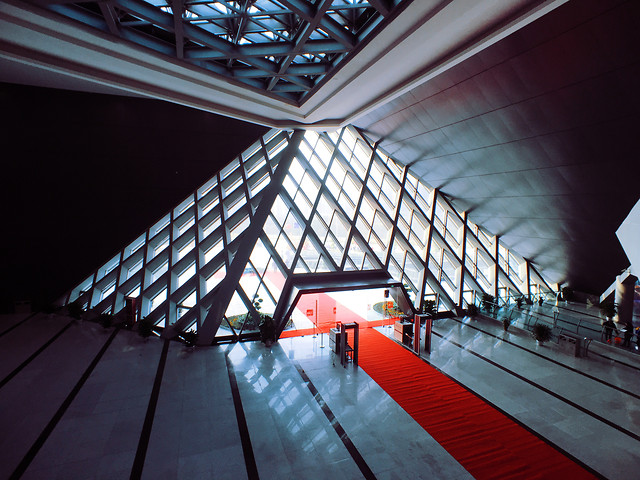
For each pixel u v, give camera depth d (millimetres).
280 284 17031
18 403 9797
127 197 19172
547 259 21172
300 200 18734
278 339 15742
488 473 7309
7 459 7496
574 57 9734
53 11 7570
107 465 7348
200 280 16125
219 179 19484
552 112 11828
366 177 20766
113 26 8250
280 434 8586
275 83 12414
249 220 18016
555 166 13914
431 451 8031
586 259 18578
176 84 12391
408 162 21484
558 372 12586
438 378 11984
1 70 15102
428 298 20469
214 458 7633
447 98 14211
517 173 15680
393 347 15047
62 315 17766
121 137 18984
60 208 18531
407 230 21141
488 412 9797
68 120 18391
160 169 19406
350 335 16484
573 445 8320
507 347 15148
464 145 16266
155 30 9531
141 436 8383
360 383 11516
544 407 10117
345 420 9281
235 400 10211
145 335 14406
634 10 7852
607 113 10633
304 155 19625
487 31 8828
